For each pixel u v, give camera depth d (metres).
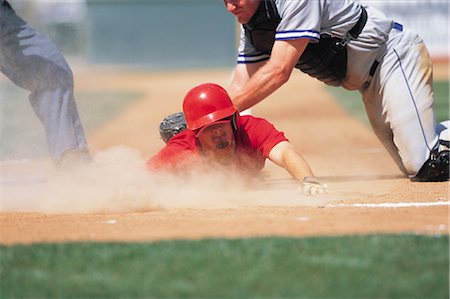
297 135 42.81
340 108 59.44
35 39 25.86
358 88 26.72
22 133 41.78
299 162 22.97
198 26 124.56
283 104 63.81
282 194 22.52
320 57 25.05
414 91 25.45
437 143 25.58
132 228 17.55
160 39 124.19
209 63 125.56
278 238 15.88
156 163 23.06
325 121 50.28
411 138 25.44
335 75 25.81
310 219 18.11
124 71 118.00
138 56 123.44
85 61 117.44
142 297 12.45
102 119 55.12
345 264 14.01
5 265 14.48
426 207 19.70
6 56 25.78
